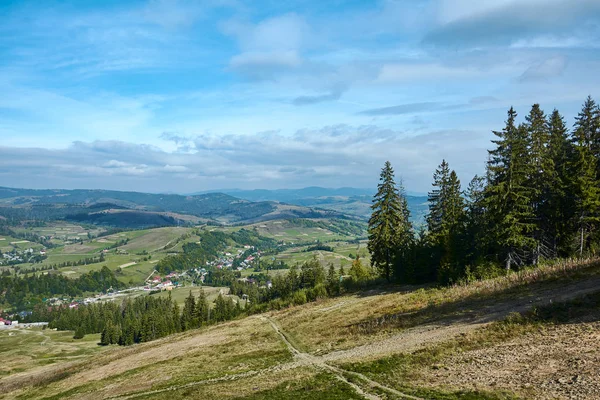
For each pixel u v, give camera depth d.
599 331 21.27
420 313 38.66
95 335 164.75
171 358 46.59
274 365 32.81
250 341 47.81
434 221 69.44
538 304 29.28
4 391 55.22
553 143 55.88
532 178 50.34
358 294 68.31
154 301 178.12
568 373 17.31
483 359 22.00
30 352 124.75
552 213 50.09
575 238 49.78
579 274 34.88
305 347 38.03
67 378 51.22
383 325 38.06
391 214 68.00
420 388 19.91
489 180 60.91
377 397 20.12
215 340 54.72
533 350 21.34
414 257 64.50
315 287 86.00
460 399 17.22
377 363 26.41
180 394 28.75
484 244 50.91
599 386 15.20
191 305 123.81
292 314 65.25
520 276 41.22
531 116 56.38
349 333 39.03
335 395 21.58
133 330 133.38
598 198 45.81
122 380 39.78
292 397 22.81
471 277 48.56
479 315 31.83
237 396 25.23
